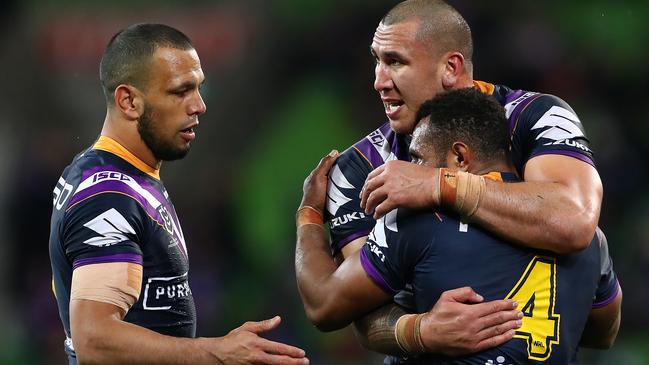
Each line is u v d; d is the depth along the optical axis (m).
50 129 39.56
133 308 13.01
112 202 12.68
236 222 36.97
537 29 39.56
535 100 12.96
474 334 10.97
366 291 11.87
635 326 32.44
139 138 13.41
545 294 11.27
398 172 11.55
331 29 41.34
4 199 36.69
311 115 38.97
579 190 11.62
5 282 35.19
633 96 39.53
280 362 11.92
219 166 39.31
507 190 11.27
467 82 13.38
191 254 36.03
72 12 41.41
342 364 31.69
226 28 41.50
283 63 41.31
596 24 39.97
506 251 11.27
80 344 12.11
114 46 13.35
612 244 35.03
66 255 12.77
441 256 11.29
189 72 13.36
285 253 35.16
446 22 13.12
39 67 40.88
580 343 14.10
